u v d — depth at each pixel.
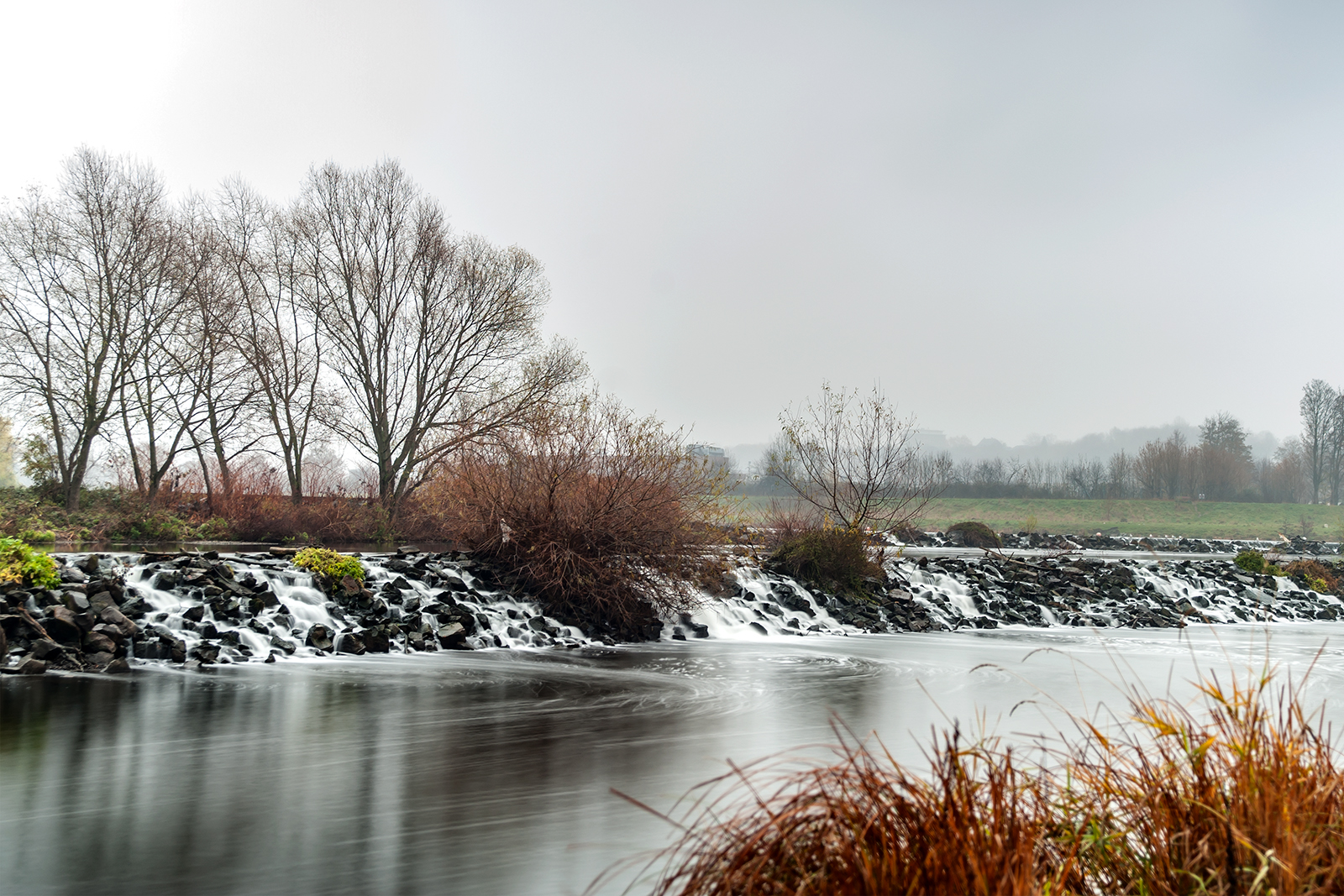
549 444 19.31
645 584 18.77
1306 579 32.91
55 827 6.50
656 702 11.84
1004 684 13.79
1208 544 65.88
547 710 11.20
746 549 21.69
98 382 35.00
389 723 10.23
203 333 36.22
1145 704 5.30
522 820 6.73
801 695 12.57
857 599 23.22
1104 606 25.89
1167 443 109.50
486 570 18.94
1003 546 56.91
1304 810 3.79
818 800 3.77
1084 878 3.83
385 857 5.92
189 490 39.84
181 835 6.36
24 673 12.16
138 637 13.56
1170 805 3.98
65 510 34.34
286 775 7.97
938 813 3.61
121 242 35.69
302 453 39.19
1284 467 112.62
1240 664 16.31
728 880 3.48
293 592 15.93
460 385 39.25
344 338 38.59
